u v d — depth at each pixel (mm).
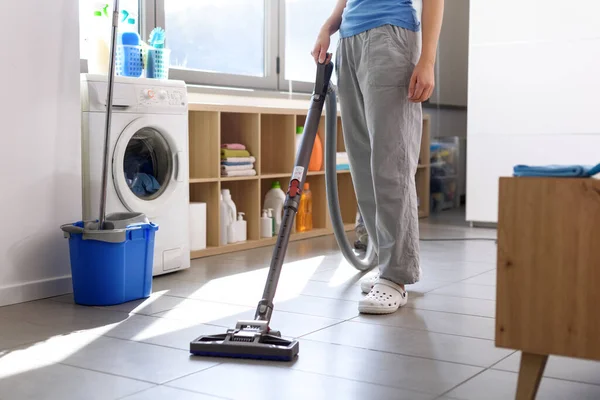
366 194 2688
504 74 4547
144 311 2482
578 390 1680
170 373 1801
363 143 2650
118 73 3111
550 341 1467
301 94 4801
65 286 2805
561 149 4430
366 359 1915
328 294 2727
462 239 4195
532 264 1474
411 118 2467
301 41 4910
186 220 3215
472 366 1860
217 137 3617
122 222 2664
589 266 1425
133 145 3156
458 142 6070
